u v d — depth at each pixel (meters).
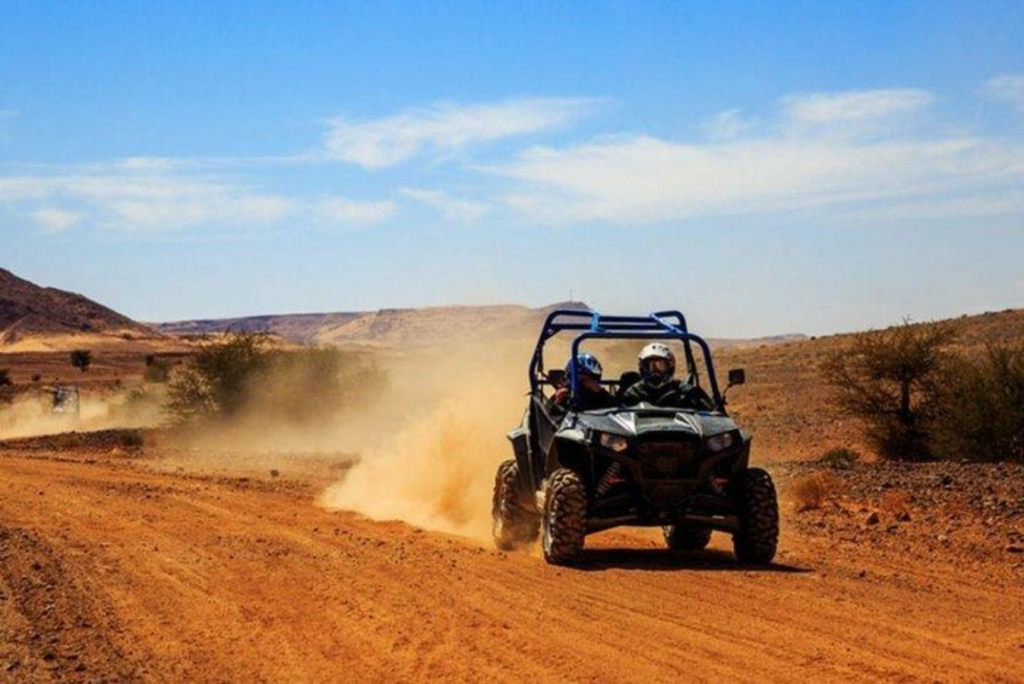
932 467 21.08
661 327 12.44
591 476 11.27
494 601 8.92
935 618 8.38
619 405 12.15
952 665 6.90
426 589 9.42
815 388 44.00
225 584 9.73
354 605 8.82
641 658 7.09
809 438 32.53
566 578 10.01
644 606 8.73
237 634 7.98
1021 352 26.56
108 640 7.82
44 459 25.09
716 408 12.02
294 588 9.54
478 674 6.80
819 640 7.56
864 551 12.24
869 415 29.38
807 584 9.78
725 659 7.05
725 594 9.24
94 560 10.90
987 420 25.34
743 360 58.66
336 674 6.92
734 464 11.26
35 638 7.81
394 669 6.99
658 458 10.98
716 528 11.05
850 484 18.50
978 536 13.39
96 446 31.58
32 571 10.23
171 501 16.27
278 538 12.47
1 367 155.25
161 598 9.17
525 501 12.71
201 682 6.81
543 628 7.96
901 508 15.66
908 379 28.72
